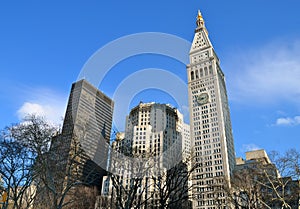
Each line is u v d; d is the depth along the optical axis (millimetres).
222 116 81000
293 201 36000
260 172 36188
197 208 45031
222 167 75312
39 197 30734
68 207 28906
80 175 20859
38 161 23812
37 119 25453
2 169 28641
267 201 34875
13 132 25969
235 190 37281
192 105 84125
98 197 21688
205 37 60938
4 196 28016
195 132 82938
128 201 13570
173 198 14609
